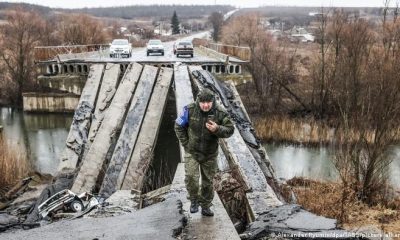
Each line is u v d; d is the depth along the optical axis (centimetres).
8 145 2288
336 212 1384
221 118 650
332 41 3903
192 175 684
